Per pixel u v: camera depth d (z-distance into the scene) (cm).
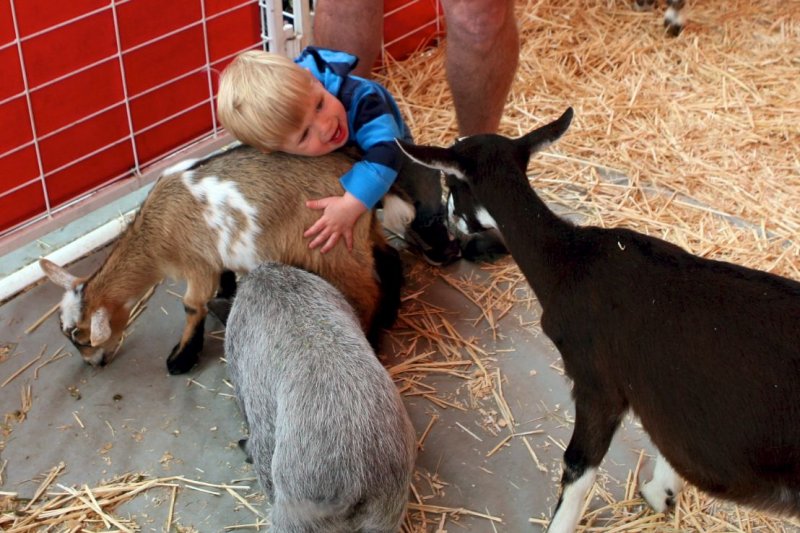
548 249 267
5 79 368
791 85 486
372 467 264
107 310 342
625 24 537
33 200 402
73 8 373
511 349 357
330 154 334
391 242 405
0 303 379
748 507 251
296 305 296
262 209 325
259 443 294
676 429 244
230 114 312
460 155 278
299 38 463
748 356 230
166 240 334
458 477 312
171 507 304
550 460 316
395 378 347
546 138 281
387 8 496
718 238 395
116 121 412
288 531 275
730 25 530
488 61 368
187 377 352
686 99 480
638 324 247
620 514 298
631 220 409
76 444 326
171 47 415
